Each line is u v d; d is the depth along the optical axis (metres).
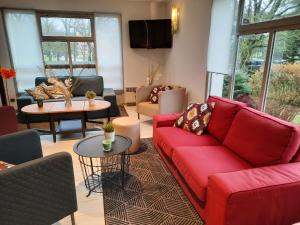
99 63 5.39
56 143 3.35
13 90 5.05
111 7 5.13
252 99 2.58
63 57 5.18
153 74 5.60
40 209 1.37
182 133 2.52
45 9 4.80
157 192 2.13
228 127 2.23
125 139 2.33
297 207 1.37
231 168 1.72
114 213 1.86
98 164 2.68
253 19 2.48
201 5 3.47
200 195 1.56
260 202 1.28
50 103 3.78
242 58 2.70
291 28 1.97
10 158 1.76
